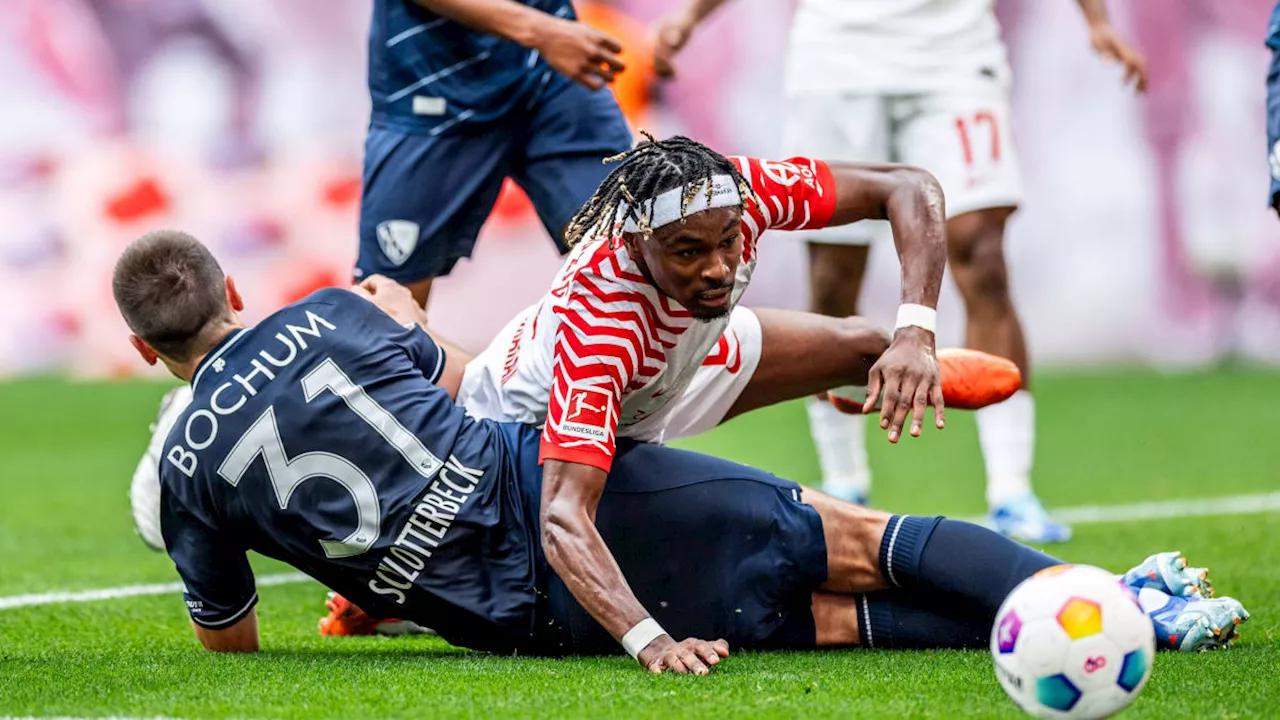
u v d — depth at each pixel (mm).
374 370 11266
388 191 16547
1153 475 26781
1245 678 9773
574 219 10398
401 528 11055
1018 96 45375
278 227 41594
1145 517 21031
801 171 11242
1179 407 40250
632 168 9891
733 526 11125
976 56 19344
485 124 16438
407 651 12008
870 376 11047
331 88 41844
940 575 10953
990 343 19031
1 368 41812
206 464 10945
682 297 10070
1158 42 46250
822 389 13508
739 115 43188
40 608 14664
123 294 11172
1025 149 45656
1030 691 8359
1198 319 48781
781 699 9172
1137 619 8367
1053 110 45875
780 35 43469
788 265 43656
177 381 44406
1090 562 16547
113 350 42875
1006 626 8492
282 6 41344
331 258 41969
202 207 41156
